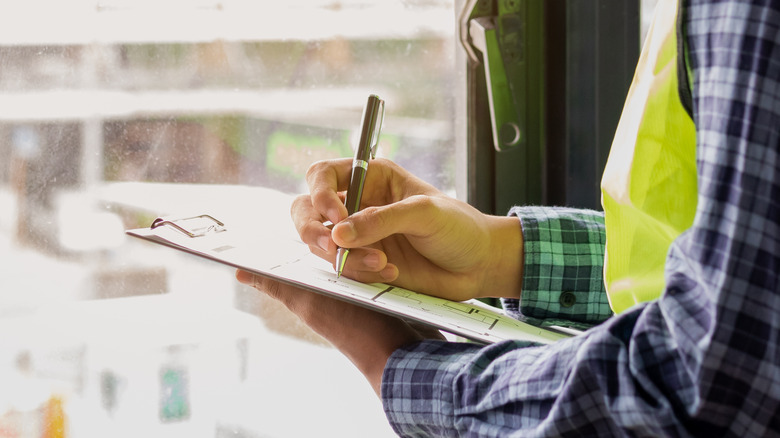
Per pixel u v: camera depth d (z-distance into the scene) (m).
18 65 0.89
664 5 0.50
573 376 0.42
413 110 1.01
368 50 0.99
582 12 0.99
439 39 1.00
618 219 0.57
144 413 0.97
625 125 0.56
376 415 1.02
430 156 1.03
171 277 0.96
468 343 0.56
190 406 0.98
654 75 0.49
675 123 0.47
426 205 0.64
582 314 0.75
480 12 0.98
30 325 0.93
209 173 0.97
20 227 0.92
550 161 1.03
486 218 0.74
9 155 0.90
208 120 0.96
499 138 1.00
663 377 0.40
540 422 0.44
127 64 0.92
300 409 1.01
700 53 0.41
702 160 0.40
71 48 0.90
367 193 0.76
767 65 0.37
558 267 0.74
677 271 0.42
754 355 0.37
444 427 0.50
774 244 0.37
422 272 0.70
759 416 0.38
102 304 0.95
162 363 0.97
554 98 1.01
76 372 0.95
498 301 1.00
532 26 1.00
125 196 0.95
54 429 0.95
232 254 0.60
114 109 0.93
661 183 0.49
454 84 1.02
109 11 0.91
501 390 0.47
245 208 0.98
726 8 0.39
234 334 0.98
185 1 0.93
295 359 1.00
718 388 0.38
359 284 0.60
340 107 0.99
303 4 0.96
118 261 0.95
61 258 0.93
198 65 0.94
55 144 0.92
